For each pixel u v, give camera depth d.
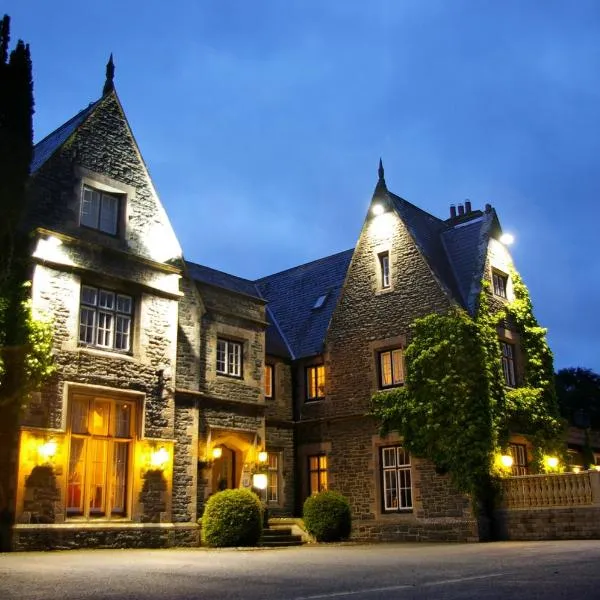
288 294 26.38
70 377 14.86
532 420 19.91
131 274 16.64
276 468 21.38
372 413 20.12
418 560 10.28
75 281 15.36
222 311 19.47
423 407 18.83
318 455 21.56
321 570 8.70
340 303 22.12
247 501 15.84
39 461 13.91
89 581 7.50
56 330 14.80
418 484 18.78
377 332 20.83
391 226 21.42
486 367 18.67
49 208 15.47
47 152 16.75
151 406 16.36
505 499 17.75
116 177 17.08
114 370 15.73
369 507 19.73
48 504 13.98
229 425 18.86
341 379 21.38
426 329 19.38
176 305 17.55
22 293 14.45
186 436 17.31
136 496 15.61
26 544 13.45
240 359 20.03
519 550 12.16
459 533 17.64
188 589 6.68
